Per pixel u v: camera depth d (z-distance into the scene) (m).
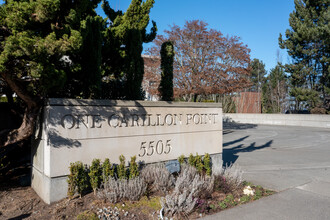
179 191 4.88
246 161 9.60
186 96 19.89
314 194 5.61
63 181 4.91
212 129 7.62
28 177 6.30
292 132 20.91
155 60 18.84
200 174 6.52
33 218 4.26
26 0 4.41
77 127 5.10
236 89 19.25
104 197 4.78
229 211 4.68
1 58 3.90
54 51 4.42
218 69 18.45
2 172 6.40
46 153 4.91
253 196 5.43
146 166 5.96
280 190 5.93
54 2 4.05
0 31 4.55
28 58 4.53
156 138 6.33
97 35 6.11
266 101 40.91
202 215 4.49
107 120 5.51
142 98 7.79
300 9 28.52
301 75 28.36
